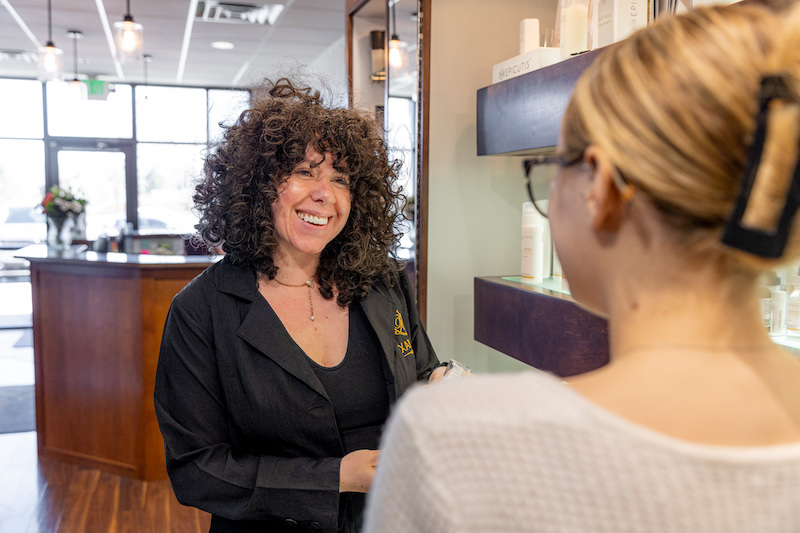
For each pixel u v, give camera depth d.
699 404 0.43
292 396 1.23
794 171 0.39
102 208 9.58
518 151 1.91
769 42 0.42
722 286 0.45
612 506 0.39
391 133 2.59
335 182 1.33
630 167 0.43
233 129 1.36
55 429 3.57
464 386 0.46
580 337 1.62
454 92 2.39
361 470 1.16
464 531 0.41
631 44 0.47
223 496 1.19
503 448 0.41
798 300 1.30
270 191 1.27
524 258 2.00
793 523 0.39
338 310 1.38
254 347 1.24
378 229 1.45
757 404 0.43
